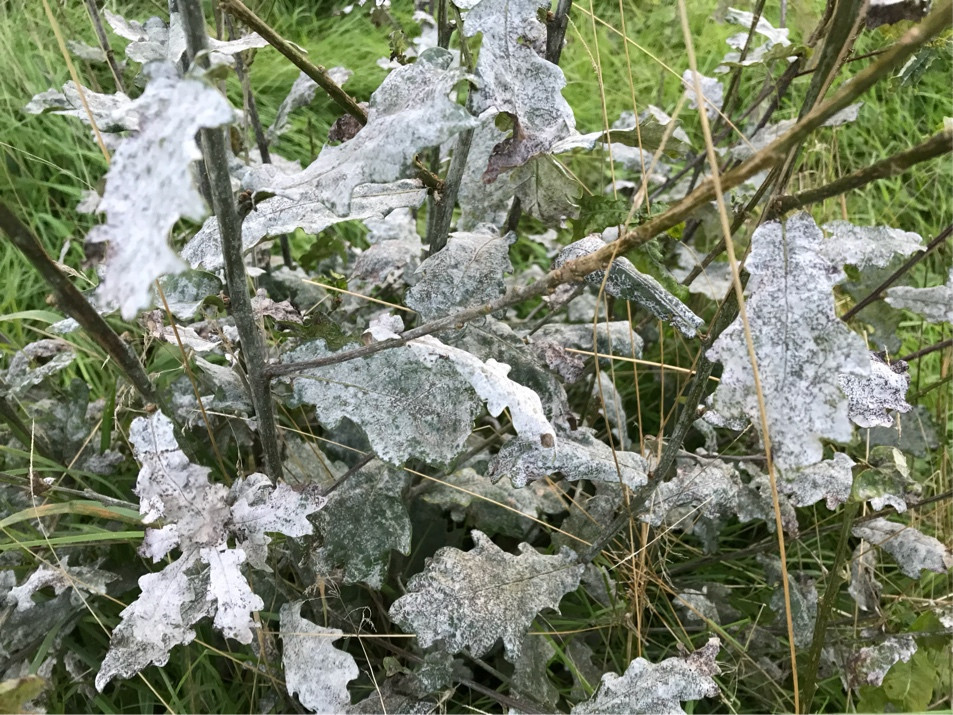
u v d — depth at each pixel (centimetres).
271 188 31
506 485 56
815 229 30
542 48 45
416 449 39
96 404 62
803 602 54
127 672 38
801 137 26
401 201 44
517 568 47
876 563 61
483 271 46
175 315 42
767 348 30
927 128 108
